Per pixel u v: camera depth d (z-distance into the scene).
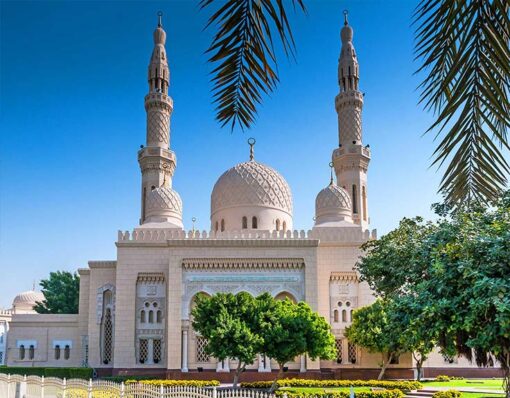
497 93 5.99
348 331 46.16
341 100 59.94
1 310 86.25
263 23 5.62
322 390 33.09
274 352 34.25
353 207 57.22
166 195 55.19
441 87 6.13
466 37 5.93
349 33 62.19
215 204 59.47
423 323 18.66
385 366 44.12
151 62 61.09
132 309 49.44
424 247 24.23
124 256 50.59
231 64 5.91
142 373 47.78
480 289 16.25
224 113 6.14
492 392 34.25
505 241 17.47
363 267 35.28
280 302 37.69
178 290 47.41
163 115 60.19
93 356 51.75
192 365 46.28
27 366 55.53
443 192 7.00
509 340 17.14
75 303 85.12
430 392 35.03
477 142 6.51
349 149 58.22
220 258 48.03
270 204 57.53
